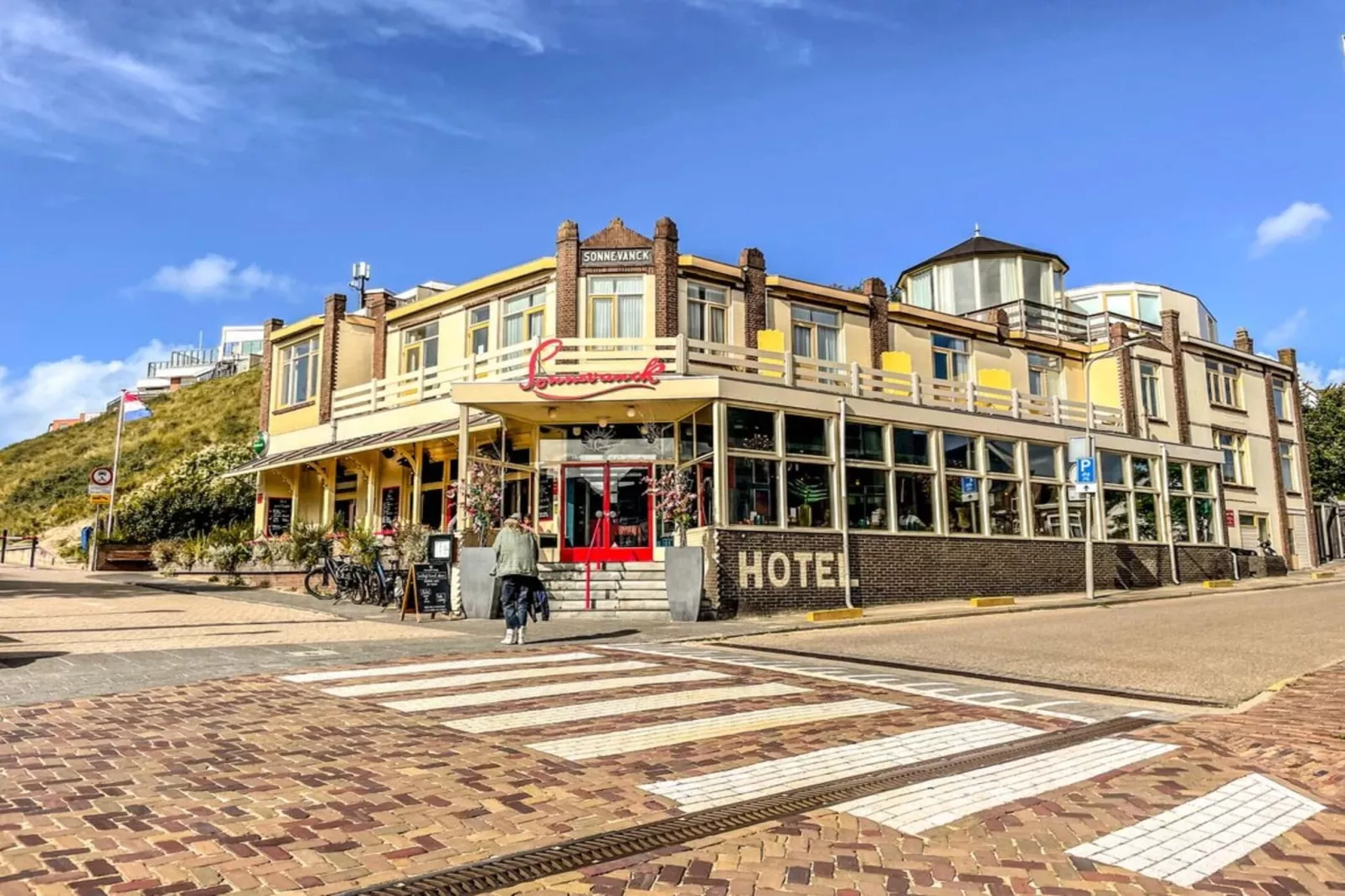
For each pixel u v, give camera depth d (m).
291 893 4.02
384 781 5.71
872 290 27.44
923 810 5.36
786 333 25.39
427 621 16.58
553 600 19.02
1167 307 37.59
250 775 5.78
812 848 4.71
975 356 29.83
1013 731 7.49
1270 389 38.53
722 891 4.16
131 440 47.44
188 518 33.47
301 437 28.97
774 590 19.14
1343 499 45.75
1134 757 6.68
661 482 19.86
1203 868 4.58
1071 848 4.80
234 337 86.88
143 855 4.38
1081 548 25.94
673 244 23.56
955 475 23.52
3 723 7.20
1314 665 11.63
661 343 20.64
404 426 25.55
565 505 21.58
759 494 19.72
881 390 24.31
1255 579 31.47
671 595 17.33
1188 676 10.82
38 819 4.86
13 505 43.25
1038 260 34.56
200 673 9.69
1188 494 30.08
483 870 4.32
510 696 8.61
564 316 23.16
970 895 4.18
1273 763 6.60
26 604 17.70
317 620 16.11
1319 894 4.27
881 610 19.77
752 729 7.32
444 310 26.80
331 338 28.72
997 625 16.83
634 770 6.07
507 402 19.69
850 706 8.39
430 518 24.92
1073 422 28.70
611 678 9.70
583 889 4.15
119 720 7.34
